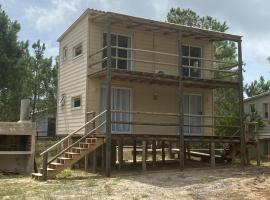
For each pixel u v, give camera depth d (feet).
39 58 148.77
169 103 75.82
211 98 80.23
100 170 66.03
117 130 70.18
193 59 78.38
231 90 130.72
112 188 48.78
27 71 125.29
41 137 132.26
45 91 149.89
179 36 67.41
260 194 45.70
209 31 70.74
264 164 75.77
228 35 72.49
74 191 46.73
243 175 60.18
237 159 81.51
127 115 71.41
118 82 70.69
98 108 69.26
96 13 69.51
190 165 72.90
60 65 80.79
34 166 66.23
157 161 80.79
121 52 71.67
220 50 135.23
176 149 83.10
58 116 80.02
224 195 45.27
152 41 74.64
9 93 116.98
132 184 51.93
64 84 78.28
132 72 64.23
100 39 70.18
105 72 63.36
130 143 84.94
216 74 98.99
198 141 68.64
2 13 113.80
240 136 72.95
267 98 116.06
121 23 69.21
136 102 72.38
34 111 148.77
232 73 76.28
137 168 68.54
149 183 52.85
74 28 75.15
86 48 69.41
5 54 111.24
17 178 59.21
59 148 79.41
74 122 72.74
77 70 72.95
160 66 74.74
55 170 57.57
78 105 72.74
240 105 73.00
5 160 67.05
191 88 77.87
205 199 43.27
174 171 64.39
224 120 88.69
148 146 94.99
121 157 68.69
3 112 120.26
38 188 48.91
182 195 45.09
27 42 118.42
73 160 59.11
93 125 66.39
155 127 73.92
